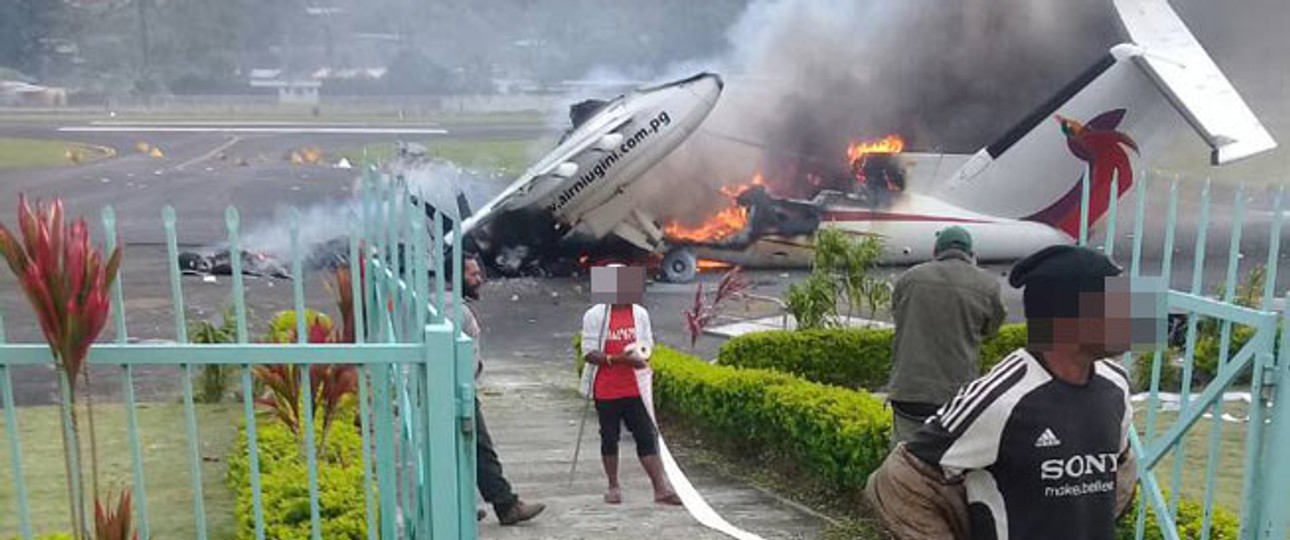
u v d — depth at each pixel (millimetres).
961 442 2957
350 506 5406
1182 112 20969
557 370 14859
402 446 4199
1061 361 2980
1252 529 4301
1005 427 2918
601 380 7762
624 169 21500
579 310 19516
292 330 10195
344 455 6688
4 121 59500
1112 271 2959
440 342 3592
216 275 21453
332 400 6762
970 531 3064
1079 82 22469
